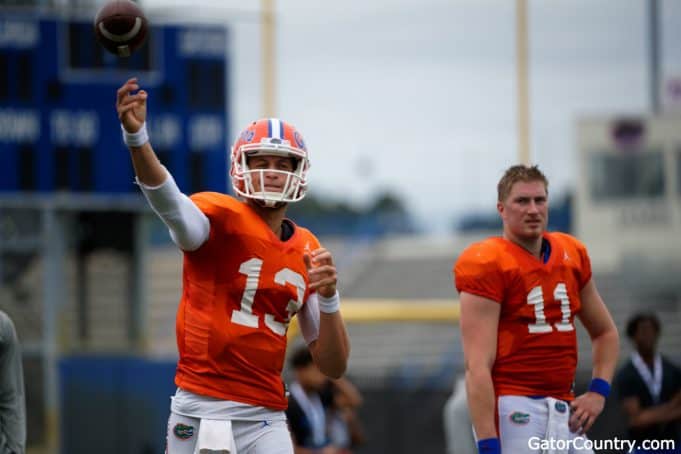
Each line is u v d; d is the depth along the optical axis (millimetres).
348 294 92625
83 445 53562
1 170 54750
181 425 16719
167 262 94062
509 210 19047
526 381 18969
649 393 29203
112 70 55375
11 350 18984
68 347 64812
